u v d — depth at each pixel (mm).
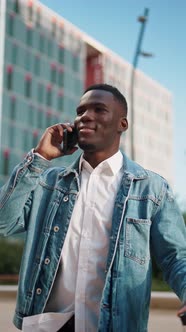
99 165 1816
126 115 1879
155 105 59156
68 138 1843
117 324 1624
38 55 40250
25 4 39031
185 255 1761
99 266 1704
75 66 44250
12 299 8164
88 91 1854
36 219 1843
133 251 1695
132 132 12203
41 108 40094
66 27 43594
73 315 1692
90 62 49000
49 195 1886
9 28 37312
